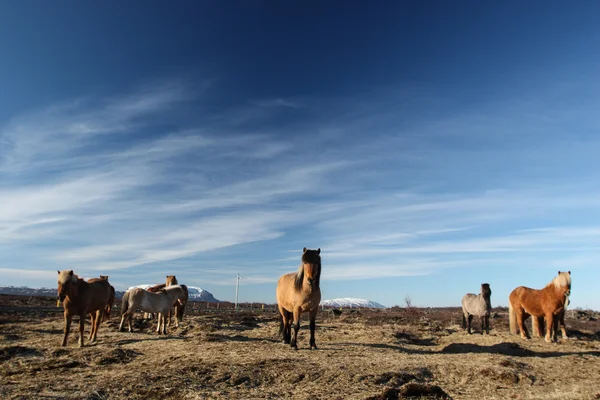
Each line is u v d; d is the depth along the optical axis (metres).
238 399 6.50
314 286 10.45
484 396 7.14
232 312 35.69
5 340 12.34
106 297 12.54
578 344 13.09
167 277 19.44
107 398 6.37
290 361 8.82
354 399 6.66
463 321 18.22
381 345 12.54
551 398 7.02
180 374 7.71
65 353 10.01
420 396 6.93
